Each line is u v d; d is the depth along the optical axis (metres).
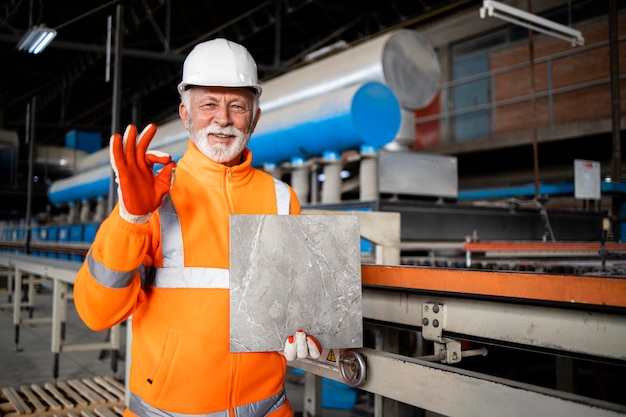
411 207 4.03
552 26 5.49
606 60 9.26
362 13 14.04
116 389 3.76
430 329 1.63
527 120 10.56
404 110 4.95
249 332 1.19
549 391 1.16
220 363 1.24
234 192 1.34
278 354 1.36
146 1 13.12
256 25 15.30
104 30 15.54
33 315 8.42
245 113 1.32
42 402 3.60
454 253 4.30
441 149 11.36
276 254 1.20
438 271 1.52
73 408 3.42
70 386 3.87
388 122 4.27
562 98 9.98
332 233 1.24
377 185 3.98
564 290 1.21
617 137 6.68
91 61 16.88
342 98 4.20
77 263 4.09
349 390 3.85
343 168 5.08
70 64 18.66
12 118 23.39
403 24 11.74
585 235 5.39
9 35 10.97
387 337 2.49
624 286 1.10
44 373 5.01
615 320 1.20
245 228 1.19
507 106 10.97
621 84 9.09
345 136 4.21
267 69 12.69
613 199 5.90
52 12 14.69
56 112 23.78
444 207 4.24
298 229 1.22
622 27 9.08
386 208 3.86
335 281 1.23
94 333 6.96
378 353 1.57
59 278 4.49
